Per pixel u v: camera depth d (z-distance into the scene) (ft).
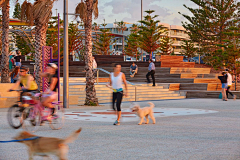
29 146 15.24
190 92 94.48
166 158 20.58
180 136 28.89
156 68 114.52
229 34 119.14
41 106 31.48
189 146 24.41
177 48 320.70
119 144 25.03
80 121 39.17
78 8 62.75
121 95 36.27
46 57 57.36
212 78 107.65
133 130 32.30
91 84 61.82
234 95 82.17
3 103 55.42
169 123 38.01
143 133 30.42
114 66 36.35
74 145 24.53
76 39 141.59
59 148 14.85
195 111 52.90
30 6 63.05
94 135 29.12
